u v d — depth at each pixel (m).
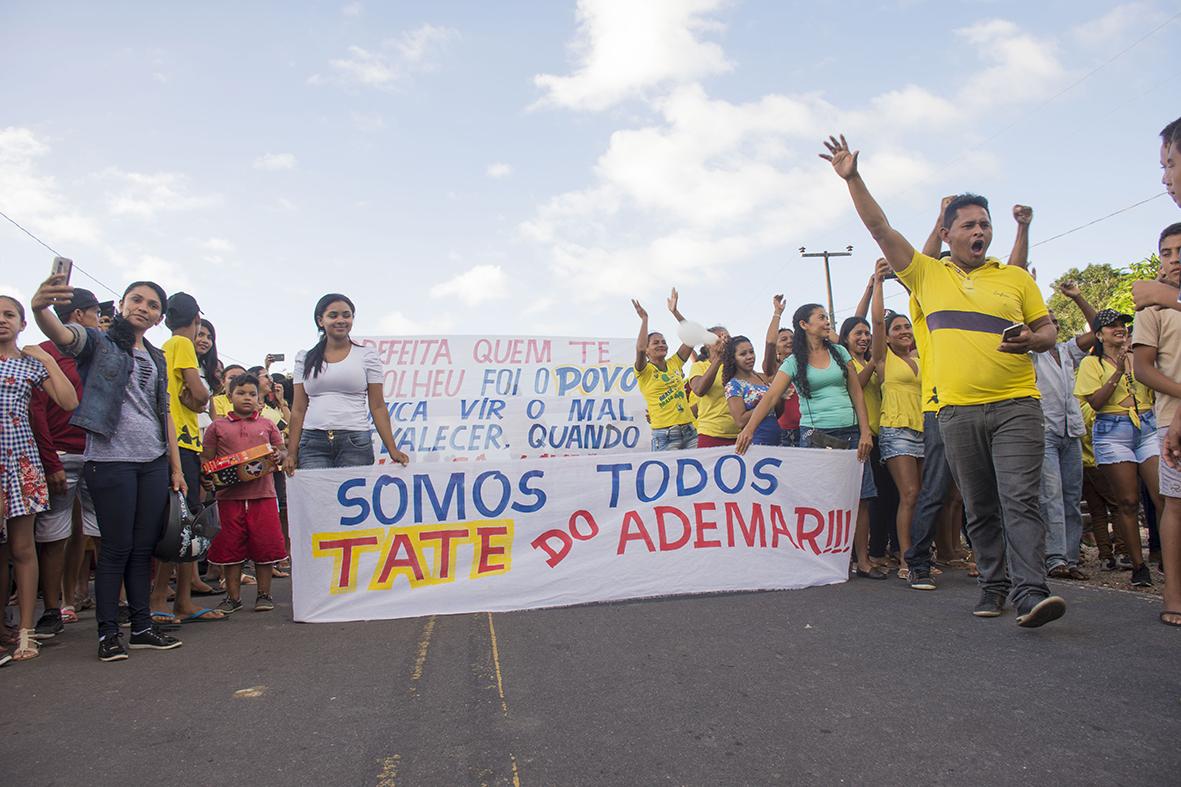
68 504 5.04
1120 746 2.55
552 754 2.64
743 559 5.60
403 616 5.13
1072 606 4.69
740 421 6.53
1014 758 2.49
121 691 3.53
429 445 10.02
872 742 2.66
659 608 5.01
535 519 5.40
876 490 6.30
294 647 4.31
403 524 5.28
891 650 3.76
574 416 10.30
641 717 2.96
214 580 7.42
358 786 2.45
